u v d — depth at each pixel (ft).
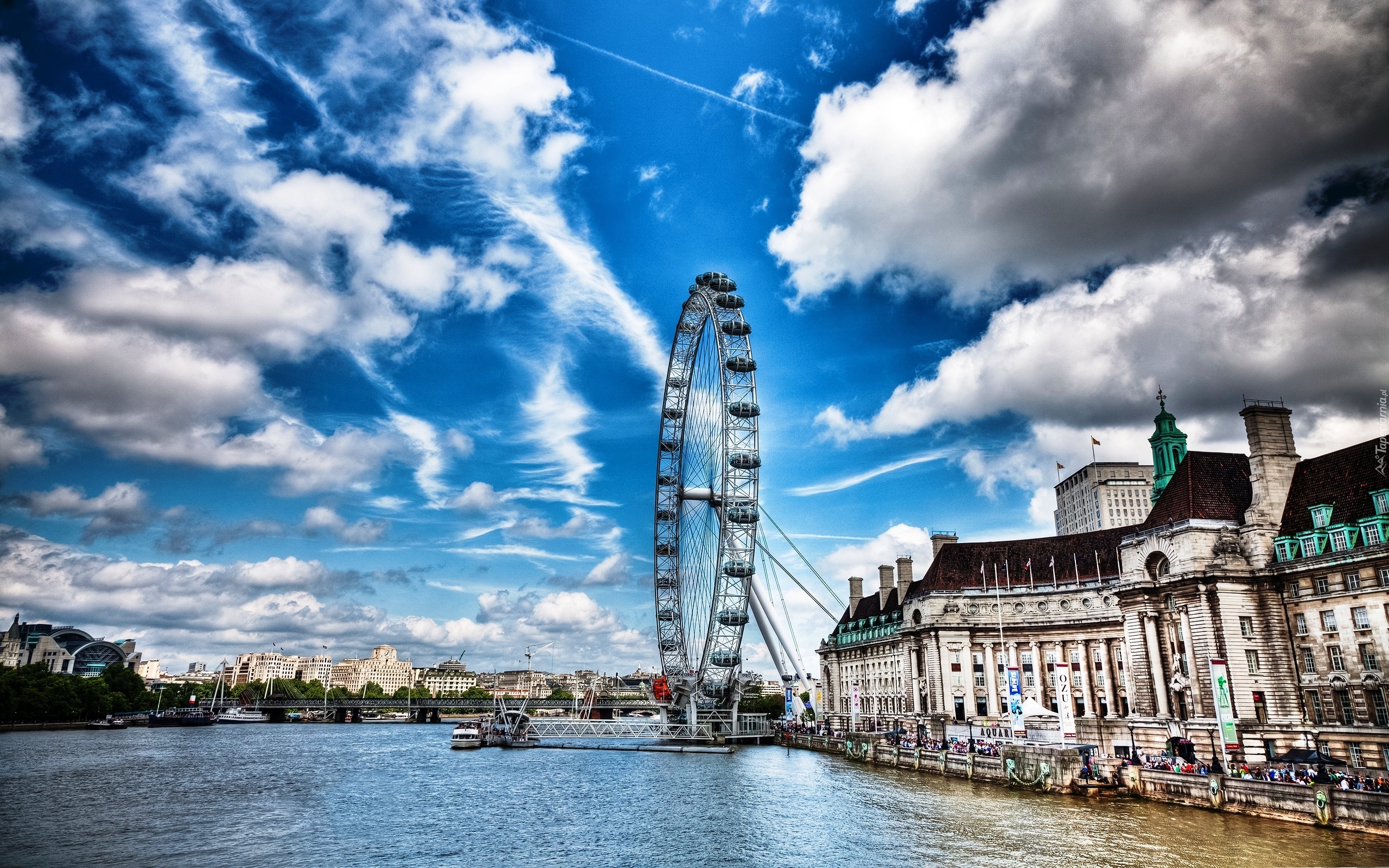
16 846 243.81
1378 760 285.64
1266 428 348.59
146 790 368.89
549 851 235.40
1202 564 344.28
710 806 311.68
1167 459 500.74
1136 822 247.91
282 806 321.52
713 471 564.71
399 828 271.49
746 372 557.74
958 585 595.47
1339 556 305.94
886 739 477.77
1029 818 261.24
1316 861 191.93
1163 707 358.84
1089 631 545.03
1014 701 394.52
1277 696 320.29
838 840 240.32
